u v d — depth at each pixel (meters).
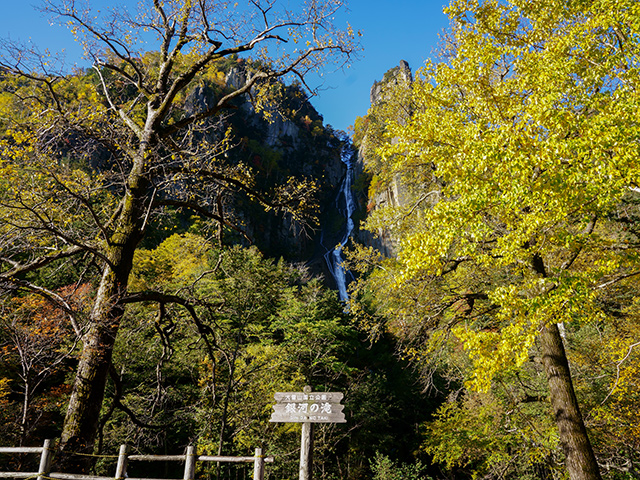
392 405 22.23
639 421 10.04
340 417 5.08
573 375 12.17
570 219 6.63
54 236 6.91
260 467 4.66
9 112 6.84
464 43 7.97
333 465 19.62
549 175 5.26
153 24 8.61
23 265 6.36
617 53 5.93
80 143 7.07
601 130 4.98
